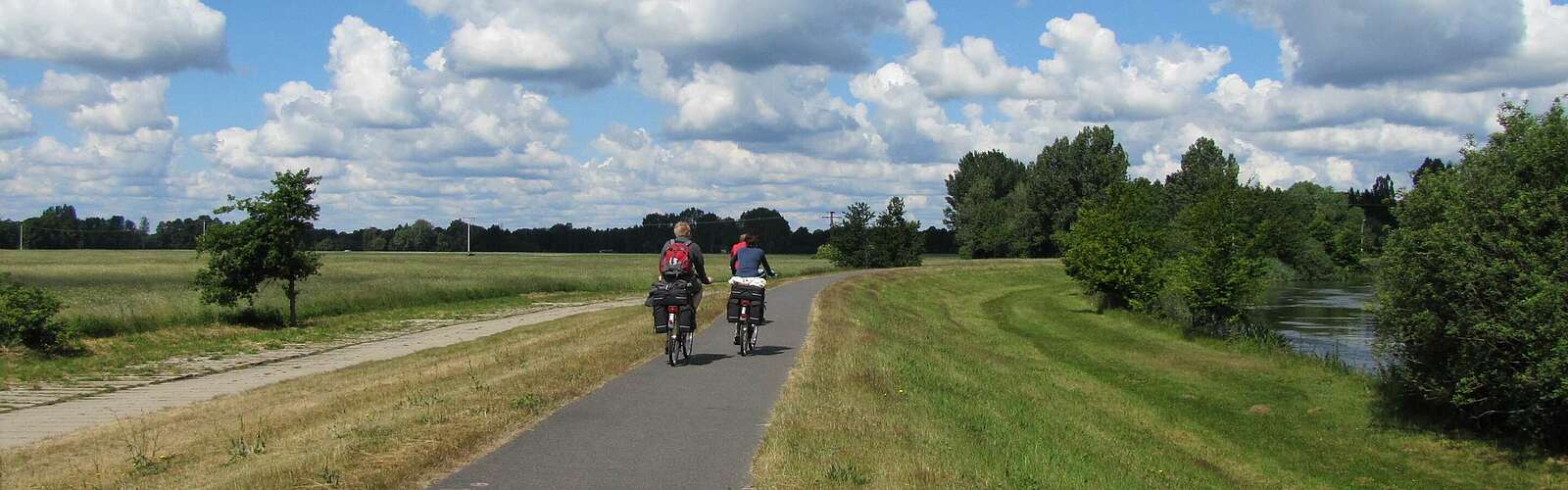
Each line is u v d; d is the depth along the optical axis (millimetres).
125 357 21234
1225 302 32594
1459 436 16234
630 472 7184
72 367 19594
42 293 21125
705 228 177375
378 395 11008
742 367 12984
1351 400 19875
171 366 20500
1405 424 17312
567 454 7742
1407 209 15766
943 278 60188
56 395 16141
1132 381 22625
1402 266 15516
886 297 40500
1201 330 33062
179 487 6797
